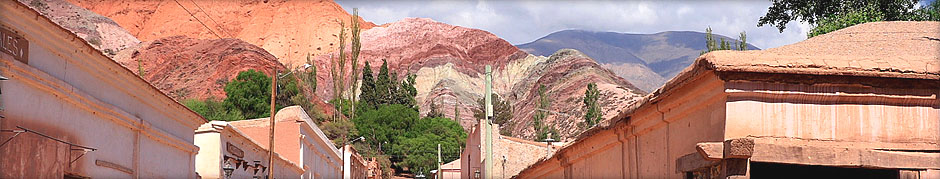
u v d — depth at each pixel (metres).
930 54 9.73
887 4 18.16
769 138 8.36
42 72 12.16
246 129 31.58
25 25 11.66
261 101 77.50
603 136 13.15
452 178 60.19
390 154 79.81
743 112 8.39
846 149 8.21
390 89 107.75
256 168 24.42
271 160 24.77
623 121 11.80
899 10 18.17
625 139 12.16
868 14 17.75
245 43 149.50
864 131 8.50
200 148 20.19
